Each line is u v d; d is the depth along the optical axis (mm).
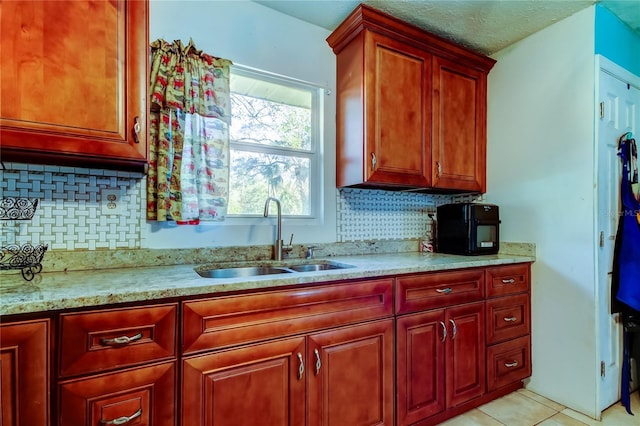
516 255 2105
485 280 1819
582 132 1819
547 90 1981
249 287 1135
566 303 1874
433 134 1998
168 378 1012
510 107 2174
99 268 1391
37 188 1291
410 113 1909
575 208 1845
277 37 1851
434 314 1614
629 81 1977
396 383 1483
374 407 1418
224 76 1654
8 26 994
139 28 1189
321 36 1996
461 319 1712
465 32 2029
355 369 1372
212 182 1586
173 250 1550
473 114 2217
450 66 2088
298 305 1242
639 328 1832
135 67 1178
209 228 1648
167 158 1481
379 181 1796
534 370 2010
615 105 1893
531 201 2053
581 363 1796
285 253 1845
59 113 1052
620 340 1891
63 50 1060
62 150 1058
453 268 1680
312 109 2023
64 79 1061
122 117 1151
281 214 1825
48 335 867
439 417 1649
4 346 818
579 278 1823
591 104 1784
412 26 1839
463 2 1743
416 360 1549
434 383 1604
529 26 1970
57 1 1055
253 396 1144
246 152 1813
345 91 1933
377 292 1440
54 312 876
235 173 1779
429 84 1985
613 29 1874
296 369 1229
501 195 2223
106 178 1418
